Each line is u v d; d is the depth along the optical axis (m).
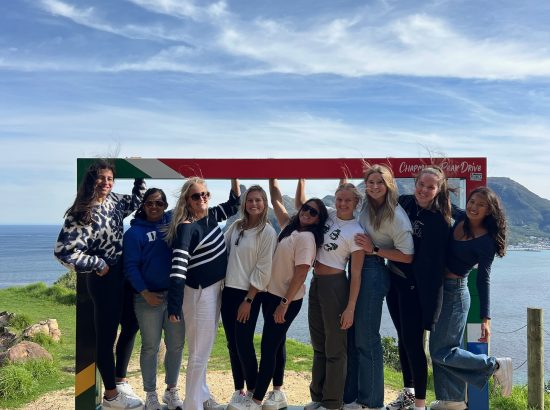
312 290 4.30
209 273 4.04
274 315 4.08
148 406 4.32
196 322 4.02
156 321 4.25
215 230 4.14
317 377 4.35
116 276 4.11
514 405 6.29
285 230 4.23
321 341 4.30
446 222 4.08
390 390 6.55
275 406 4.43
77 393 4.45
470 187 4.59
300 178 4.61
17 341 9.02
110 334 4.12
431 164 4.55
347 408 4.21
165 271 4.16
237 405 4.11
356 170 4.57
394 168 4.60
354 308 4.05
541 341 6.39
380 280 4.13
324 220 4.18
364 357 4.16
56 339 9.34
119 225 4.11
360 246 4.04
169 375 4.38
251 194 4.10
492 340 21.44
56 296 14.90
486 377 4.28
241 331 4.11
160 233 4.22
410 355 4.15
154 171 4.58
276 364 4.60
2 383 6.10
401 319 4.20
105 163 3.94
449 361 4.20
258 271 4.09
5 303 14.05
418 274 4.07
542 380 6.39
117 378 4.45
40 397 6.12
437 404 4.45
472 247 4.02
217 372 7.34
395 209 4.04
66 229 3.80
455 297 4.18
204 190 4.06
